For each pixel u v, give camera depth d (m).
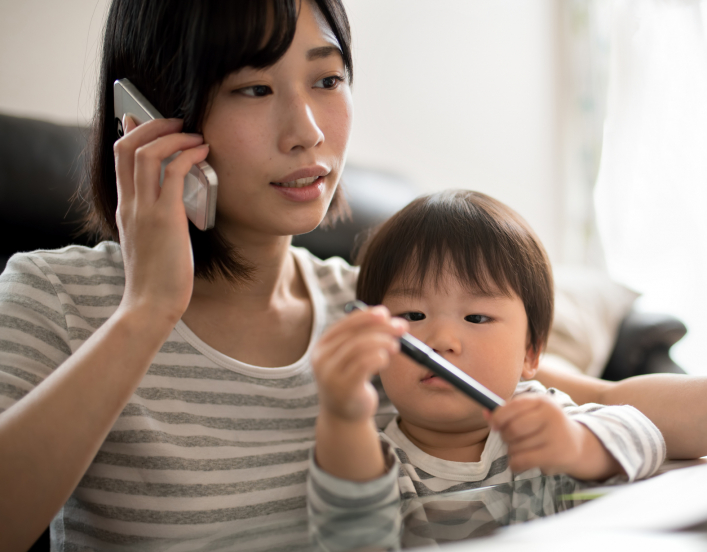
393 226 0.86
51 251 0.79
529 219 2.77
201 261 0.76
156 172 0.63
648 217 2.78
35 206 1.10
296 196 0.68
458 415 0.73
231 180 0.67
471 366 0.74
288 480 0.70
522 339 0.79
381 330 0.50
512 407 0.54
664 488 0.53
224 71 0.62
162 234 0.62
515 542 0.43
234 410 0.74
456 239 0.79
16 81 1.57
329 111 0.69
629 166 2.79
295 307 0.86
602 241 2.83
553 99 2.80
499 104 2.62
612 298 1.60
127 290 0.63
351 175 1.58
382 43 2.29
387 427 0.83
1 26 1.55
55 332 0.69
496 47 2.60
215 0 0.61
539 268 0.85
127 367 0.59
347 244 1.45
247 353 0.79
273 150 0.65
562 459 0.55
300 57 0.65
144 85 0.72
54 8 1.61
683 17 2.65
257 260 0.78
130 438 0.67
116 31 0.74
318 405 0.79
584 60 2.77
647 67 2.72
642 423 0.66
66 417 0.56
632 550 0.40
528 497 0.56
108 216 0.82
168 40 0.65
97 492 0.68
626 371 1.47
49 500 0.55
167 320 0.61
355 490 0.54
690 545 0.40
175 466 0.67
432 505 0.55
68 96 1.63
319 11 0.68
